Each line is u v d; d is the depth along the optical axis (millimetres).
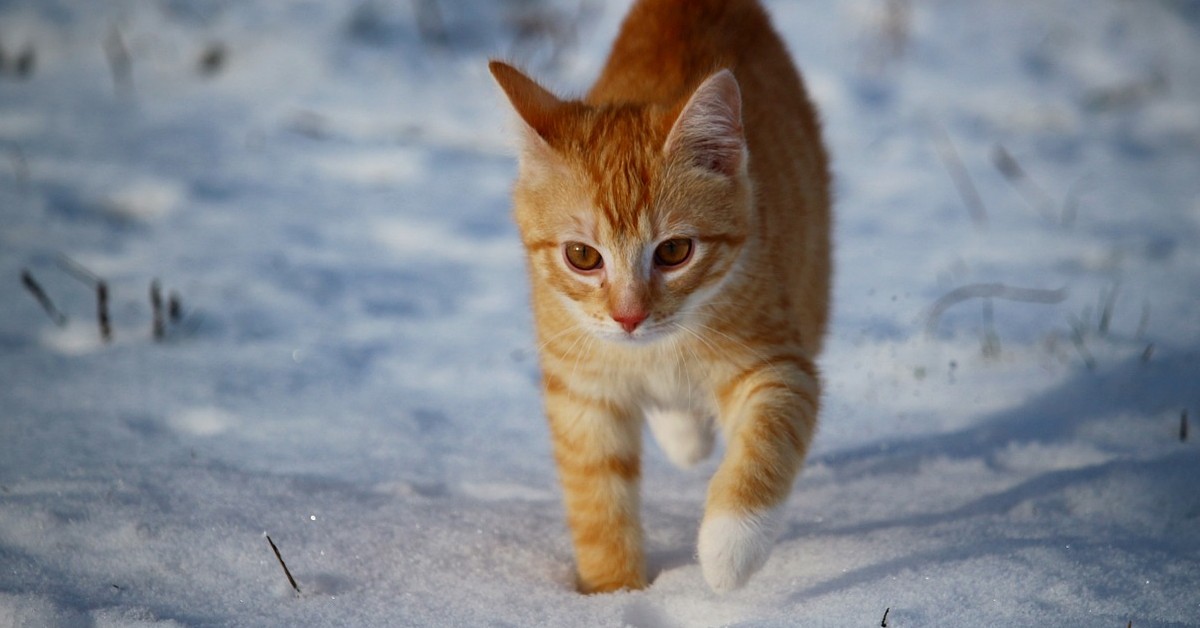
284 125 12906
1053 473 5734
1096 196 11586
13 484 5465
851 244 10273
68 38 15016
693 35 6543
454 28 15781
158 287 8023
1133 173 12320
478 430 6781
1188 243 10172
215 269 9266
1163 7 17188
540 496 5887
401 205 11016
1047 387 7215
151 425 6531
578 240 5328
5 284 8617
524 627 4328
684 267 5340
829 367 7734
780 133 6363
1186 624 4062
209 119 13031
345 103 13594
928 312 8672
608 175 5238
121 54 14438
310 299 8852
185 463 5898
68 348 7773
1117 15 16938
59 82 14023
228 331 8164
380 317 8609
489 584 4762
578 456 5383
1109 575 4434
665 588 4859
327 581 4738
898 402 7191
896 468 6152
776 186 6016
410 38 15414
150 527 5051
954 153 12742
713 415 5762
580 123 5441
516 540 5305
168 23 15312
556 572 5113
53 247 9430
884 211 11148
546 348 5566
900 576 4500
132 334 8000
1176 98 14672
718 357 5398
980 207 11141
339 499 5535
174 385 7137
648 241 5254
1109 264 9758
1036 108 14219
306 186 11375
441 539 5180
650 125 5355
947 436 6562
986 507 5418
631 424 5582
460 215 10836
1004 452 6230
